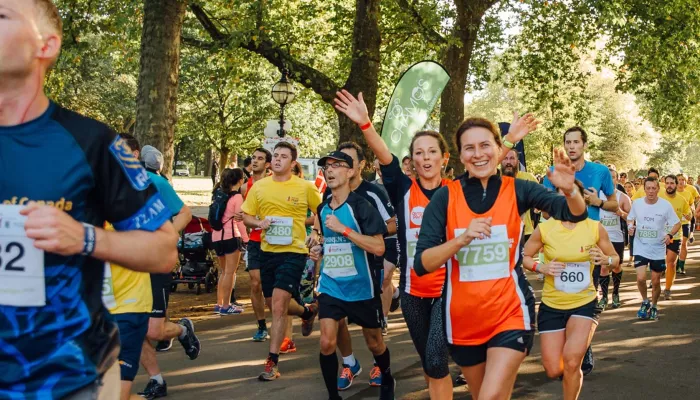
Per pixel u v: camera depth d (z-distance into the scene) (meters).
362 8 16.20
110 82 33.72
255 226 7.39
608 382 6.55
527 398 6.05
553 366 5.39
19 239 2.07
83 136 2.20
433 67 9.08
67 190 2.15
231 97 31.08
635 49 22.36
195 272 12.44
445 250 3.65
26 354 2.12
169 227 2.37
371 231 5.64
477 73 23.27
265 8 15.76
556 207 3.84
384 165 5.30
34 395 2.12
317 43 20.12
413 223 5.16
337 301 5.59
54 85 14.84
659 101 24.61
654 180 9.98
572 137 7.71
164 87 12.12
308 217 8.29
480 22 20.47
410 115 9.05
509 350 3.75
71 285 2.16
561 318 5.41
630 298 12.08
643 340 8.50
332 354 5.61
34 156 2.13
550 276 5.45
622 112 53.59
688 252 21.52
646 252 10.04
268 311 10.91
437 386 4.36
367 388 6.42
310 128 32.00
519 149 8.67
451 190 3.98
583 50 23.67
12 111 2.14
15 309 2.09
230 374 7.00
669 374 6.84
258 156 10.10
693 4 21.75
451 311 3.92
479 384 4.02
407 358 7.62
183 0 12.20
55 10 2.20
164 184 5.48
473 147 3.90
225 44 16.05
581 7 20.12
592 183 7.79
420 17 17.19
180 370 7.18
